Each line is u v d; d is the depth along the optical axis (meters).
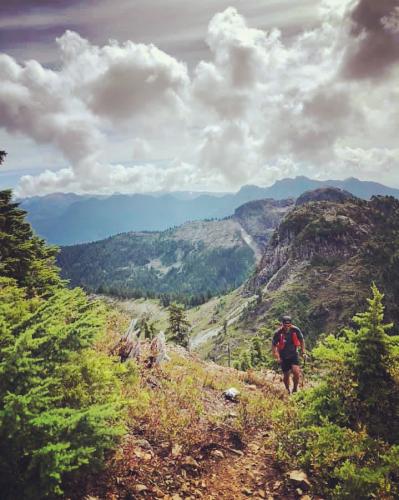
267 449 7.09
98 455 5.21
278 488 5.93
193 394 9.09
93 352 6.84
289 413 7.67
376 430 6.38
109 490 5.23
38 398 4.55
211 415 8.16
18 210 15.16
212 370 13.16
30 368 4.70
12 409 4.25
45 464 4.24
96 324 5.79
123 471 5.57
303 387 11.22
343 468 5.46
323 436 6.14
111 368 7.54
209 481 6.02
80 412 4.96
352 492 5.27
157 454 6.30
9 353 4.68
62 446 4.28
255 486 6.00
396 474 5.37
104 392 6.57
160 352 11.05
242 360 64.00
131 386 8.16
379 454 5.67
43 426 4.46
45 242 17.34
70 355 5.61
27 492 4.29
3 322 5.14
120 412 6.00
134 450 6.17
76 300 7.28
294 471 6.22
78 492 5.00
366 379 6.85
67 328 5.44
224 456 6.75
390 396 6.70
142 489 5.41
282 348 10.49
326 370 7.41
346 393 6.65
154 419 7.15
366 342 6.85
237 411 8.70
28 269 13.52
